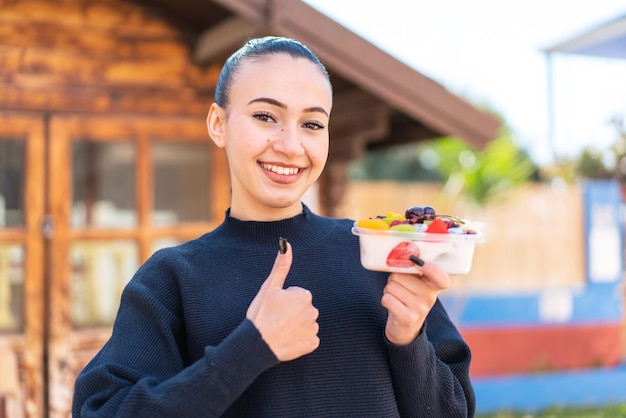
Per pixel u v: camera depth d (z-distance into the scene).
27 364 3.96
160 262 1.63
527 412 7.00
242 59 1.60
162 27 4.27
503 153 7.94
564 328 8.05
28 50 4.01
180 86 4.30
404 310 1.45
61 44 4.07
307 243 1.66
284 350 1.38
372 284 1.64
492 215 8.17
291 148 1.52
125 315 1.58
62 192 4.05
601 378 7.39
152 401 1.36
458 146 7.97
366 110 4.65
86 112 4.11
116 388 1.45
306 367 1.51
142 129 4.21
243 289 1.58
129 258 4.20
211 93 4.37
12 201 4.01
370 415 1.51
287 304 1.39
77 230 4.06
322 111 1.57
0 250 4.00
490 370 7.77
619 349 8.27
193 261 1.63
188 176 4.32
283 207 1.61
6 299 4.00
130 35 4.21
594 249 8.42
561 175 11.80
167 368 1.51
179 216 4.30
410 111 4.29
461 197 7.99
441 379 1.61
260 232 1.65
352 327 1.56
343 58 4.03
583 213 8.45
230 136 1.58
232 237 1.67
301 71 1.56
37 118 4.02
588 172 11.64
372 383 1.53
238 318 1.53
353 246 1.70
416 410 1.56
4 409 3.92
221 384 1.35
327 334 1.54
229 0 3.66
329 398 1.51
